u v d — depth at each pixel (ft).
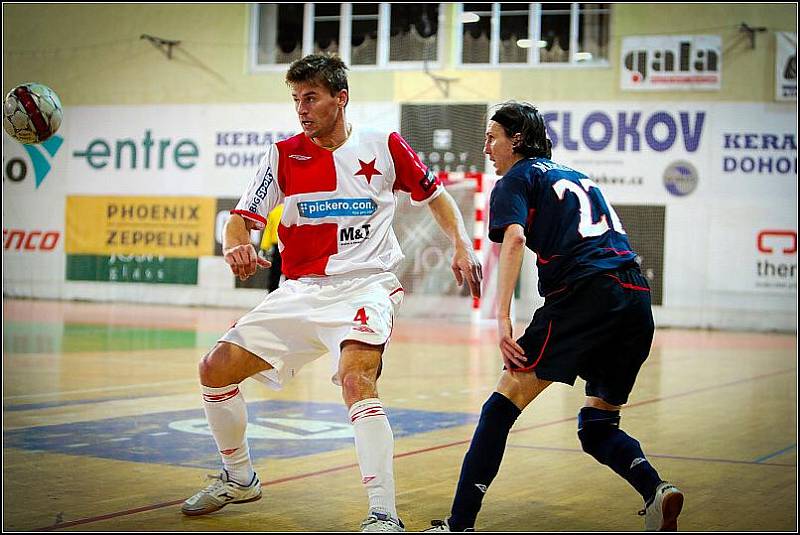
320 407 31.37
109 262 104.94
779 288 89.35
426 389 38.06
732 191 90.48
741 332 87.97
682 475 21.45
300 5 100.78
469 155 95.76
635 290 15.72
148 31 104.22
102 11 105.50
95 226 105.40
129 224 104.42
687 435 27.61
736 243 90.33
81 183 105.91
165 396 32.94
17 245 107.24
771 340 76.69
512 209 15.52
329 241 16.44
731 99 90.48
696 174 91.15
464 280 17.07
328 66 16.12
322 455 22.76
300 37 100.99
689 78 91.20
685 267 91.35
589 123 93.30
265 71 101.19
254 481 17.15
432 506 17.74
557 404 34.22
